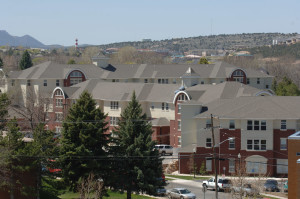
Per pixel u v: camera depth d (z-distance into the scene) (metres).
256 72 176.25
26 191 72.12
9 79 174.12
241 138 102.94
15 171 71.94
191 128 113.25
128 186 80.94
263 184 89.88
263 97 109.31
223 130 103.75
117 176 81.19
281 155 102.19
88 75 176.25
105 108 144.12
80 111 81.88
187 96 120.00
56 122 128.25
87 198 72.81
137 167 80.62
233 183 84.75
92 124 80.62
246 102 108.06
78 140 80.88
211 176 102.50
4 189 71.19
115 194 86.56
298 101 107.56
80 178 78.00
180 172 105.50
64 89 148.75
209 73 175.88
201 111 111.69
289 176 71.31
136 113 83.94
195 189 90.69
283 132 102.19
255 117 102.19
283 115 102.19
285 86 155.12
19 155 70.25
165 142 129.75
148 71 180.62
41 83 170.62
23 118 122.06
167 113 133.50
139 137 81.44
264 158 101.44
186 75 154.62
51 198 78.50
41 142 76.81
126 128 82.62
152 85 142.50
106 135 82.69
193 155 104.31
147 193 83.38
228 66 177.38
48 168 79.31
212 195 85.69
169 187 92.50
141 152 81.25
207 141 105.81
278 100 108.25
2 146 70.44
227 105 108.44
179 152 106.06
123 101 138.88
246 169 97.38
